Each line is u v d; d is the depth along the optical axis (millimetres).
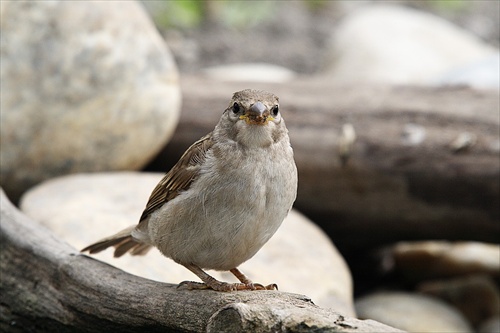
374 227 11836
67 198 10398
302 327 6254
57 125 11430
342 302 9352
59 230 9609
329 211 11883
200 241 7262
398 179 11289
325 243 10430
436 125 11438
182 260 7516
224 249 7250
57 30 11414
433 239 11633
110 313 7672
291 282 9352
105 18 11656
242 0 20688
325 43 20359
